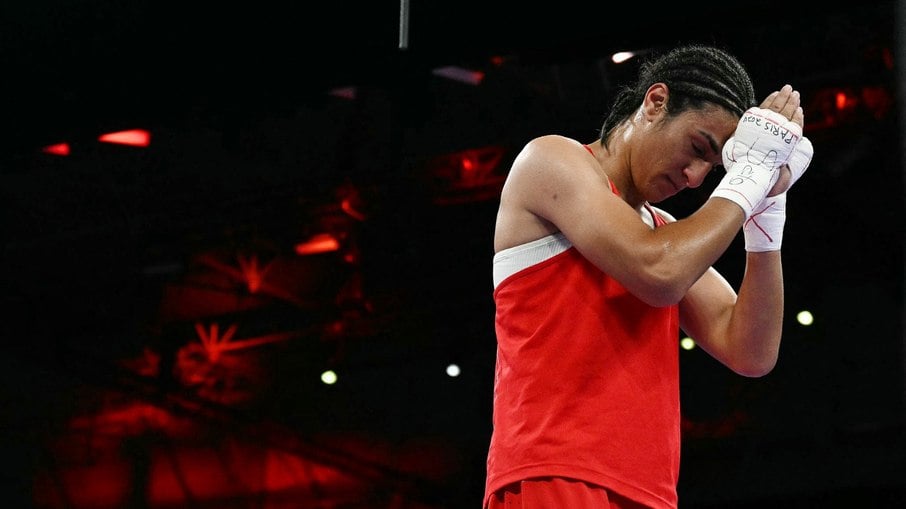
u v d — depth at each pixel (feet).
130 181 61.21
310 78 49.60
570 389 14.97
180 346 77.97
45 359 77.77
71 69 49.29
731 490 68.54
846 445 66.64
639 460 14.87
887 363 66.13
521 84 51.80
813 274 64.44
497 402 15.70
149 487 81.15
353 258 66.95
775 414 68.59
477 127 53.47
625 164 16.20
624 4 44.80
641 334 15.33
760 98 49.78
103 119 52.13
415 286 69.62
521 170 16.14
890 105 51.06
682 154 15.66
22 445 80.43
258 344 76.54
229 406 77.82
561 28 45.62
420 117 52.34
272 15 46.21
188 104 51.39
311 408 78.59
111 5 45.80
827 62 49.73
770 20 45.50
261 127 55.67
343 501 79.82
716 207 14.92
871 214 57.93
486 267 67.05
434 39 46.75
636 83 16.96
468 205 61.00
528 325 15.52
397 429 77.77
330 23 46.60
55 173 60.80
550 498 14.55
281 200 60.70
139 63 48.85
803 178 57.47
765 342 16.99
